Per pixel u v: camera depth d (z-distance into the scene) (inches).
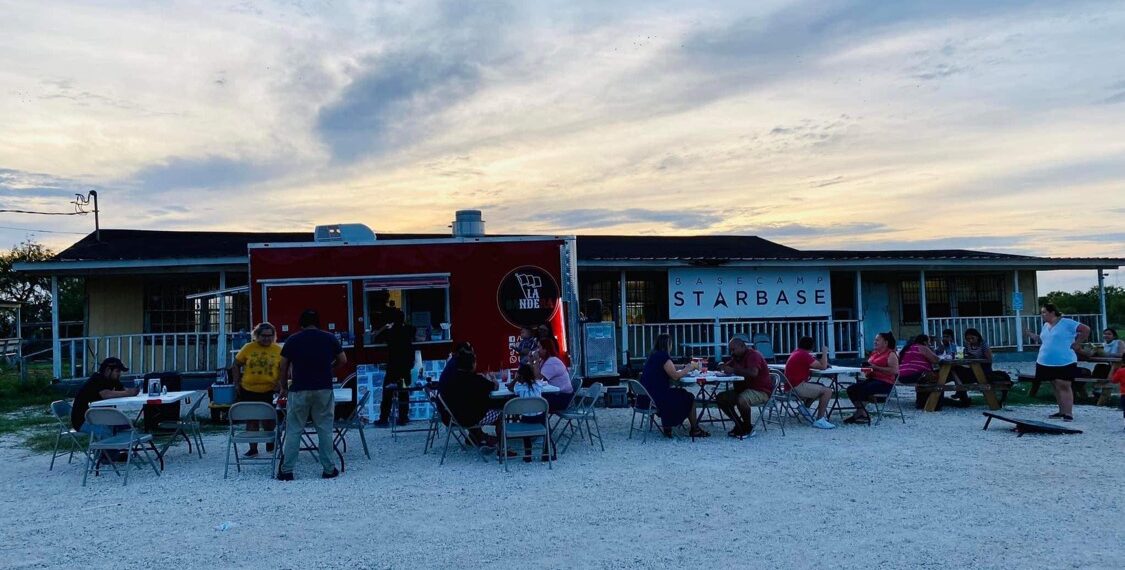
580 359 500.4
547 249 435.2
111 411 288.4
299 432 294.0
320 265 427.8
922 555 194.4
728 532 216.5
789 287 683.4
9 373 794.2
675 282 664.4
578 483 279.7
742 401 368.5
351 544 211.9
